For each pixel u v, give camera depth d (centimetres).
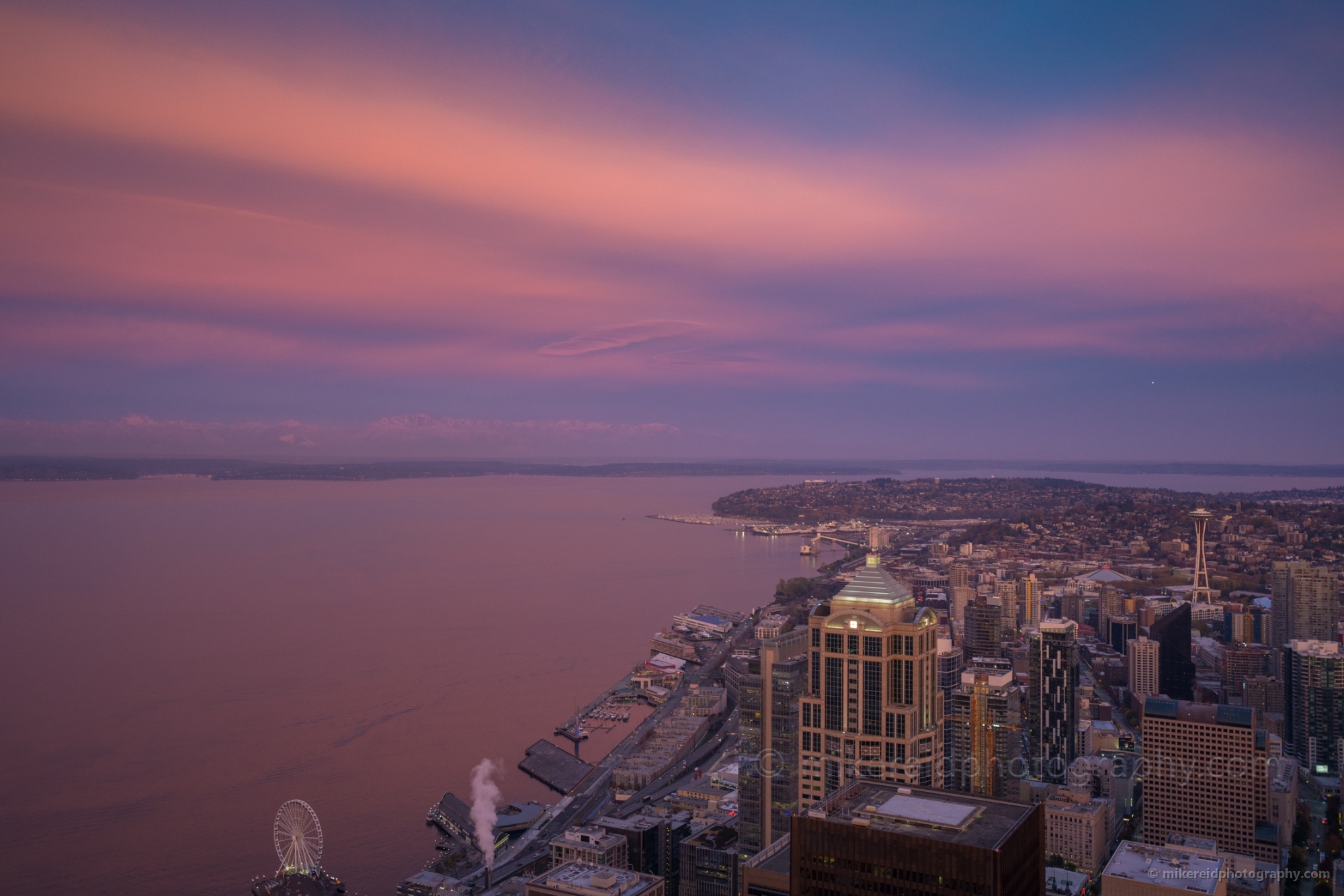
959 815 18325
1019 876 17725
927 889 17438
